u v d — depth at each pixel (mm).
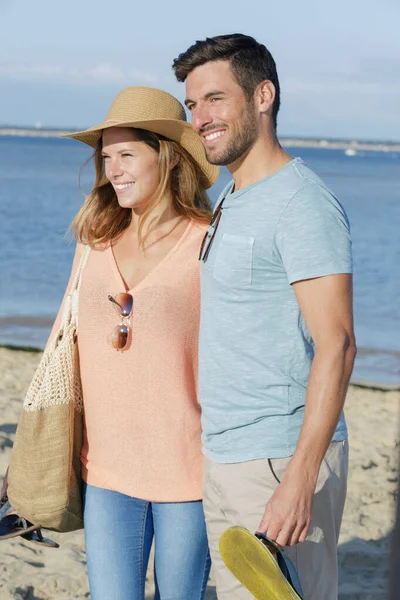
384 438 7945
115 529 3178
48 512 3254
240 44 2826
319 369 2635
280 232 2725
